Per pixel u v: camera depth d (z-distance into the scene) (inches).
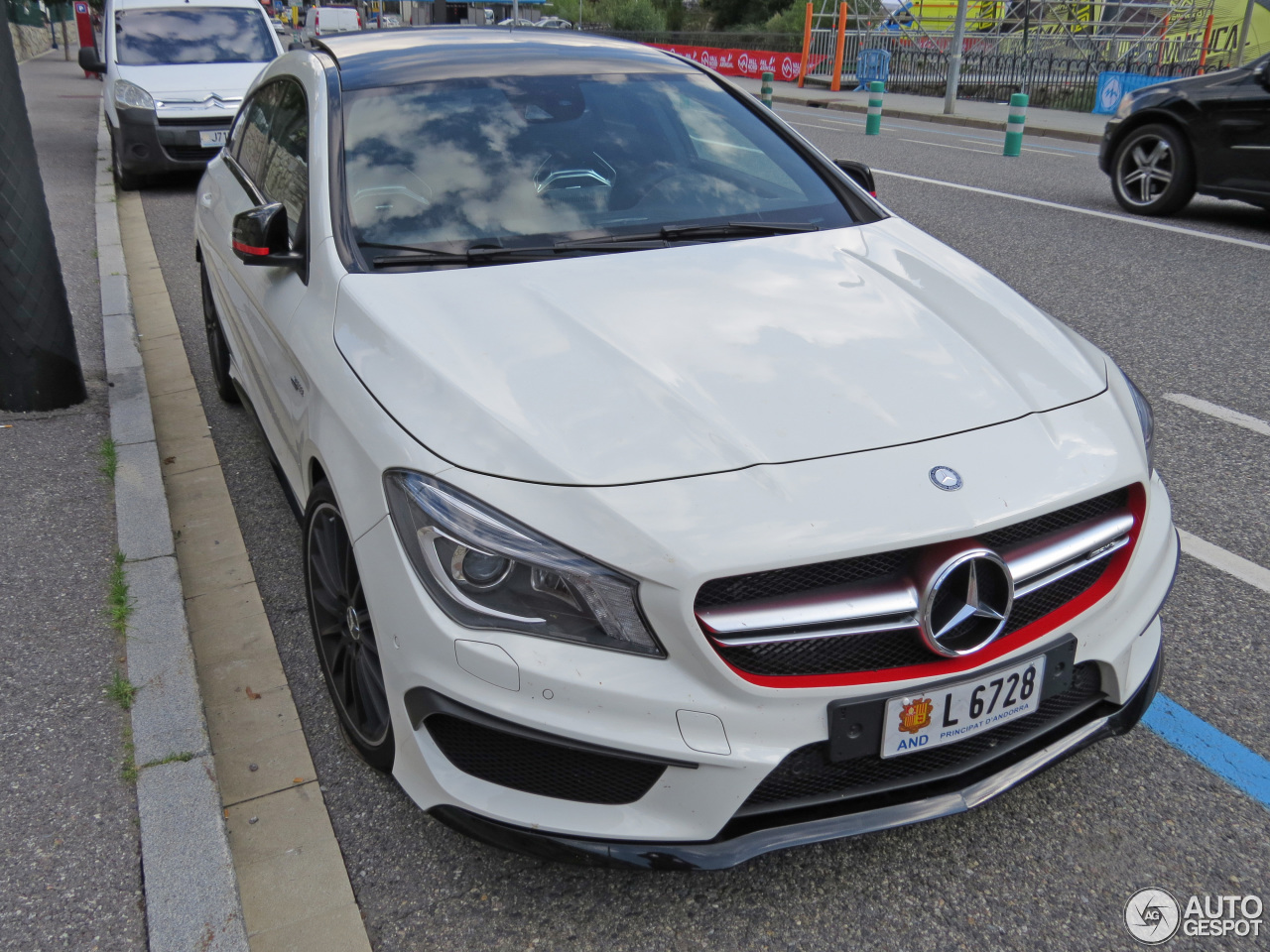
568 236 114.5
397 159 121.0
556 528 75.6
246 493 164.9
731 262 110.9
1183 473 164.4
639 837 77.4
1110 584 86.8
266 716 112.4
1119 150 368.2
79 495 159.6
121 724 109.5
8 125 173.8
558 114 131.3
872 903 87.5
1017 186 426.9
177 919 86.0
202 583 139.3
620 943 84.0
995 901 87.4
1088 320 240.7
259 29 447.2
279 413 122.9
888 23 1114.1
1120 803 97.8
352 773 103.7
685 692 74.6
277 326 116.1
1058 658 83.0
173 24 437.1
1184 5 1002.7
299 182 127.7
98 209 371.6
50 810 97.7
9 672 117.9
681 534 74.0
